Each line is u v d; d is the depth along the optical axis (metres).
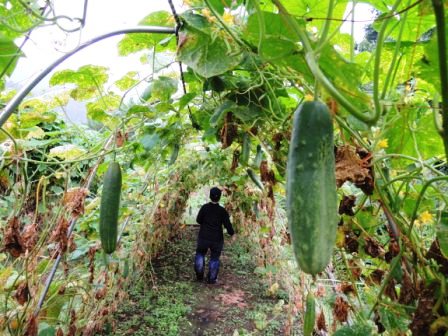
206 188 15.09
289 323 4.82
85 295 3.74
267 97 1.96
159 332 5.53
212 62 1.53
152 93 2.09
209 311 6.46
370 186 1.57
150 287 7.21
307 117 1.09
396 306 1.59
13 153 2.27
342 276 2.71
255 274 8.61
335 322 2.36
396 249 1.62
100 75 2.22
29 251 2.31
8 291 2.36
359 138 1.56
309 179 1.02
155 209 5.86
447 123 0.87
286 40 1.19
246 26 1.33
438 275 1.42
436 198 1.94
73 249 2.76
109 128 2.75
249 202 7.95
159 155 3.83
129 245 5.27
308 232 0.98
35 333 2.26
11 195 2.70
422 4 1.17
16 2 1.66
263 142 2.31
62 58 1.27
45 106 2.39
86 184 2.48
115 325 5.50
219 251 8.16
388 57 1.79
